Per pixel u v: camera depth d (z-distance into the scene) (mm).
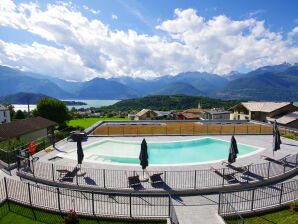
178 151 19016
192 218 7477
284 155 15445
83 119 69625
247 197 9062
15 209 7977
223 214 7617
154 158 17062
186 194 9477
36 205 8180
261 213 7844
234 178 10602
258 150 17062
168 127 29547
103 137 22125
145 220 7332
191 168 12398
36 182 10617
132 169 12102
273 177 10852
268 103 41500
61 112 45219
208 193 9586
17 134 24219
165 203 8578
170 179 10688
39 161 13500
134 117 74188
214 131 26953
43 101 44469
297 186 10234
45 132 30656
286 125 33812
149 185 9938
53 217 7477
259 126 30734
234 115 48188
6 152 12914
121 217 7402
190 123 34312
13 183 10352
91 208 8031
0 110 47562
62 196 9023
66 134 25266
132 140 21016
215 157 17438
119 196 9133
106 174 11281
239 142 20422
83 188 9781
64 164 12953
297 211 7926
